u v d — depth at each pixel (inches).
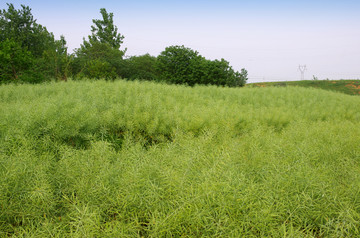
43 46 1097.4
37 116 164.4
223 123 213.0
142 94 330.6
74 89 362.9
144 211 80.8
